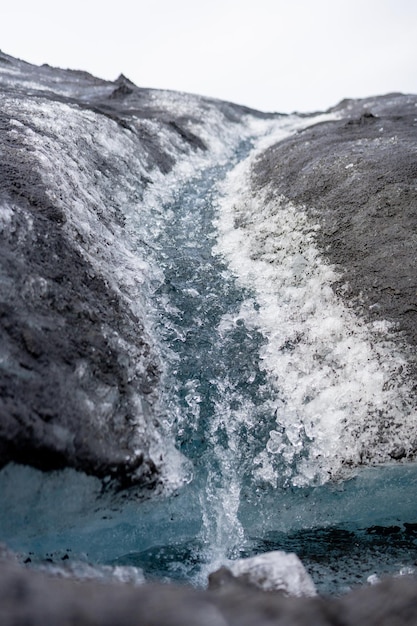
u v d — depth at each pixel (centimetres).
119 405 433
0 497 334
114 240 648
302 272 657
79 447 372
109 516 388
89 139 834
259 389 527
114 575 325
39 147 663
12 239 472
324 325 575
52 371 398
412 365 509
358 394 499
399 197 678
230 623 239
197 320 604
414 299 556
